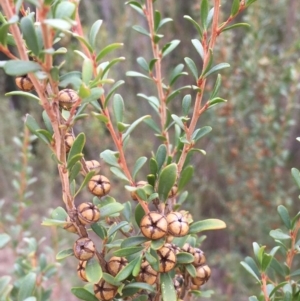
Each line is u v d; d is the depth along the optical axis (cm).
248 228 41
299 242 15
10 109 55
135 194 12
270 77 37
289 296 14
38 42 9
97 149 45
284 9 42
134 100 47
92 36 12
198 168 49
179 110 47
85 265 12
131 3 17
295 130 46
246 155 39
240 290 44
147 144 45
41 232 50
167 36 44
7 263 49
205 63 14
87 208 11
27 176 30
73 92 11
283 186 44
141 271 13
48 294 20
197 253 14
